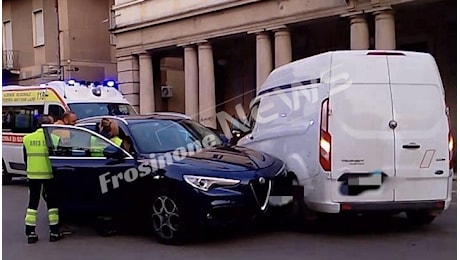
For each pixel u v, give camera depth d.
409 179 7.60
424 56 7.82
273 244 7.48
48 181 8.16
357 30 15.74
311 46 20.45
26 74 29.45
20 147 14.36
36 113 14.29
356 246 7.27
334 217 9.05
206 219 7.15
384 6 15.09
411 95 7.66
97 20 27.88
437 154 7.70
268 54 18.41
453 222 8.67
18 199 12.23
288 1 17.50
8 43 30.56
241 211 7.32
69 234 8.54
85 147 8.30
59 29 27.19
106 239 8.12
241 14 18.94
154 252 7.23
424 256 6.73
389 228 8.33
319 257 6.77
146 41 22.50
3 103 15.01
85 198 8.25
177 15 21.02
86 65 27.48
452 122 16.64
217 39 20.22
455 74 16.67
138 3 22.64
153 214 7.69
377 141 7.52
